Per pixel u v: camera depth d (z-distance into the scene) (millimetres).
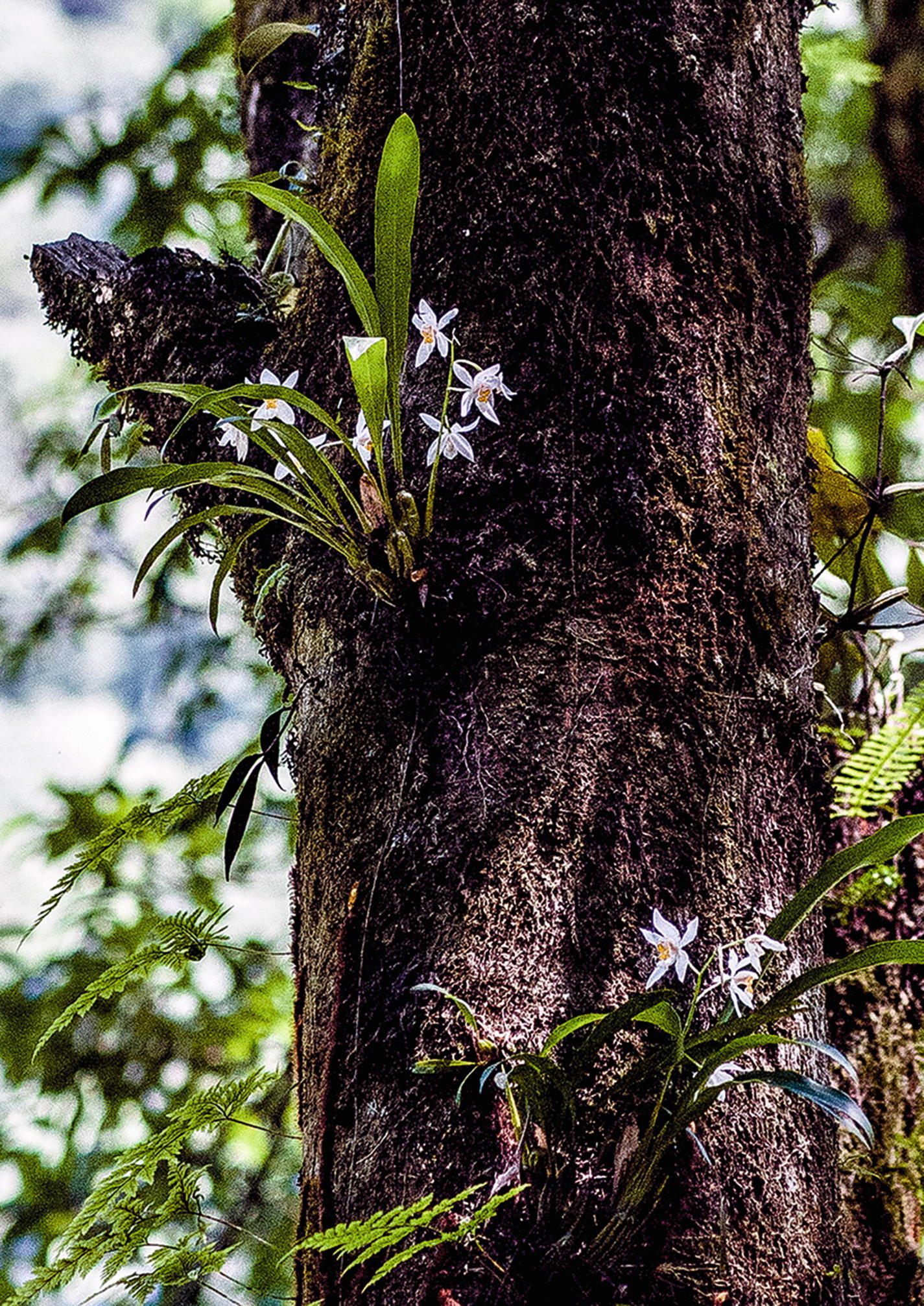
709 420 3207
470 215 3225
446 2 3275
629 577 3162
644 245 3217
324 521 3188
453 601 3152
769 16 3338
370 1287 3064
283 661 3320
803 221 3316
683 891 3119
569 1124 3043
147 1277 3211
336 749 3193
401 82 3287
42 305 3570
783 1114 3115
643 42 3246
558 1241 3023
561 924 3098
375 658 3186
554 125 3225
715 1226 3059
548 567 3158
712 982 3104
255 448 3344
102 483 3137
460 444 3123
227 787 3312
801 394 3291
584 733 3133
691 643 3170
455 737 3145
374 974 3121
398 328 3117
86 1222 3199
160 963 3297
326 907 3170
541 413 3182
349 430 3238
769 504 3230
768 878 3156
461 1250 3035
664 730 3146
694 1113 3031
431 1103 3074
